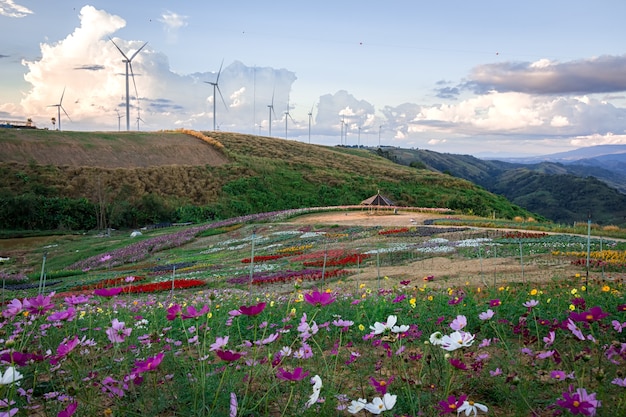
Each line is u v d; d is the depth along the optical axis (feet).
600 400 8.57
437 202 200.34
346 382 12.05
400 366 12.42
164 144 242.17
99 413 10.18
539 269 45.60
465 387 11.74
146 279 70.74
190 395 10.77
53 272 90.74
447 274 46.96
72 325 18.34
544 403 10.17
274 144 297.33
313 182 220.23
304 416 9.40
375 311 20.24
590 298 20.44
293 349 15.43
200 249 107.86
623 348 10.40
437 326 17.87
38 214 157.07
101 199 170.19
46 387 12.23
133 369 10.77
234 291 47.14
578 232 80.38
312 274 56.49
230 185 203.62
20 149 199.31
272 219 136.98
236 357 8.33
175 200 185.37
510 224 96.58
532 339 15.39
